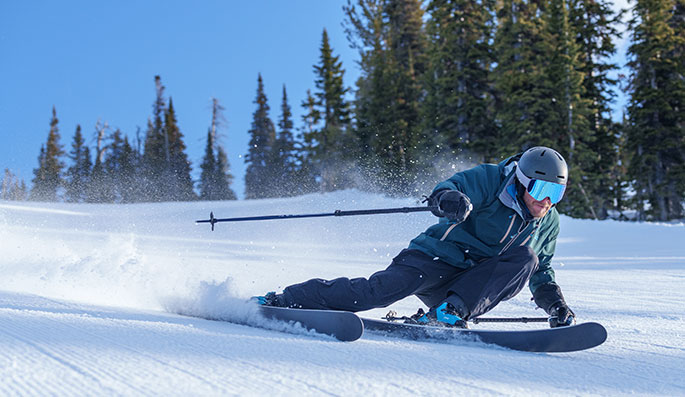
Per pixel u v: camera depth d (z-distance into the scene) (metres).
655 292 4.64
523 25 26.58
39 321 1.98
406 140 31.66
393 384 1.41
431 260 2.48
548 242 2.62
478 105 28.27
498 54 28.36
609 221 18.98
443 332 2.22
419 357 1.81
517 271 2.37
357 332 2.02
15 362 1.38
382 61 35.12
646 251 11.97
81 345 1.60
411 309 3.38
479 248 2.47
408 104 33.69
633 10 28.42
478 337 2.16
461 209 2.23
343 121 40.59
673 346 2.24
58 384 1.22
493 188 2.44
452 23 28.36
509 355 1.99
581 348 2.04
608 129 29.97
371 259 8.75
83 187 25.16
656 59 27.56
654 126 27.50
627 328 2.74
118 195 28.36
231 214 20.66
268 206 22.34
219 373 1.38
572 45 26.02
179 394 1.19
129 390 1.20
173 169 34.88
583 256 11.17
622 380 1.64
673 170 26.41
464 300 2.32
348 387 1.34
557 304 2.51
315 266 6.75
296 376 1.41
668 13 29.23
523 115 26.56
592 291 4.71
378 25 38.69
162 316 2.43
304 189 37.59
